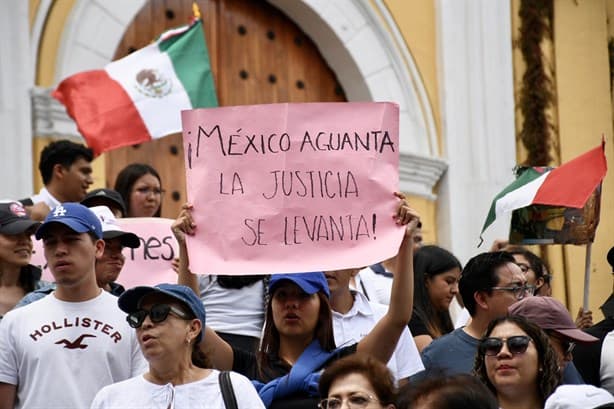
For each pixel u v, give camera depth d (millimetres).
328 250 14844
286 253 14852
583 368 17172
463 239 30141
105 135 22125
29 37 24844
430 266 18844
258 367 15297
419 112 30172
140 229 18484
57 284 15086
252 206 14945
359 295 16562
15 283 17109
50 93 24625
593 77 32375
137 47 27141
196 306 13766
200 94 22703
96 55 25844
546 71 31906
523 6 32000
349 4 29688
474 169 30484
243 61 29016
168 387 13555
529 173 20031
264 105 15094
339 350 14992
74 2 25547
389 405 12812
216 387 13617
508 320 14820
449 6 30844
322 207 14922
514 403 14656
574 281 30906
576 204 19453
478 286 16672
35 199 20281
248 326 17484
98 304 15047
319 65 29969
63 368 14727
